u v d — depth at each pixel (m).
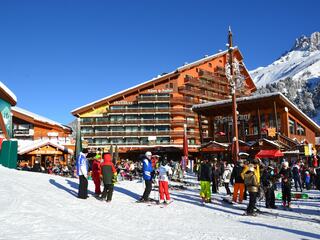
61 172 30.59
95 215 10.12
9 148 24.77
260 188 14.55
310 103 154.88
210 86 82.44
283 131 44.25
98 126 72.94
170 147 69.50
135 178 29.66
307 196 17.72
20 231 7.49
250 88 95.88
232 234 8.48
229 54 24.12
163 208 12.48
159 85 76.19
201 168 14.91
